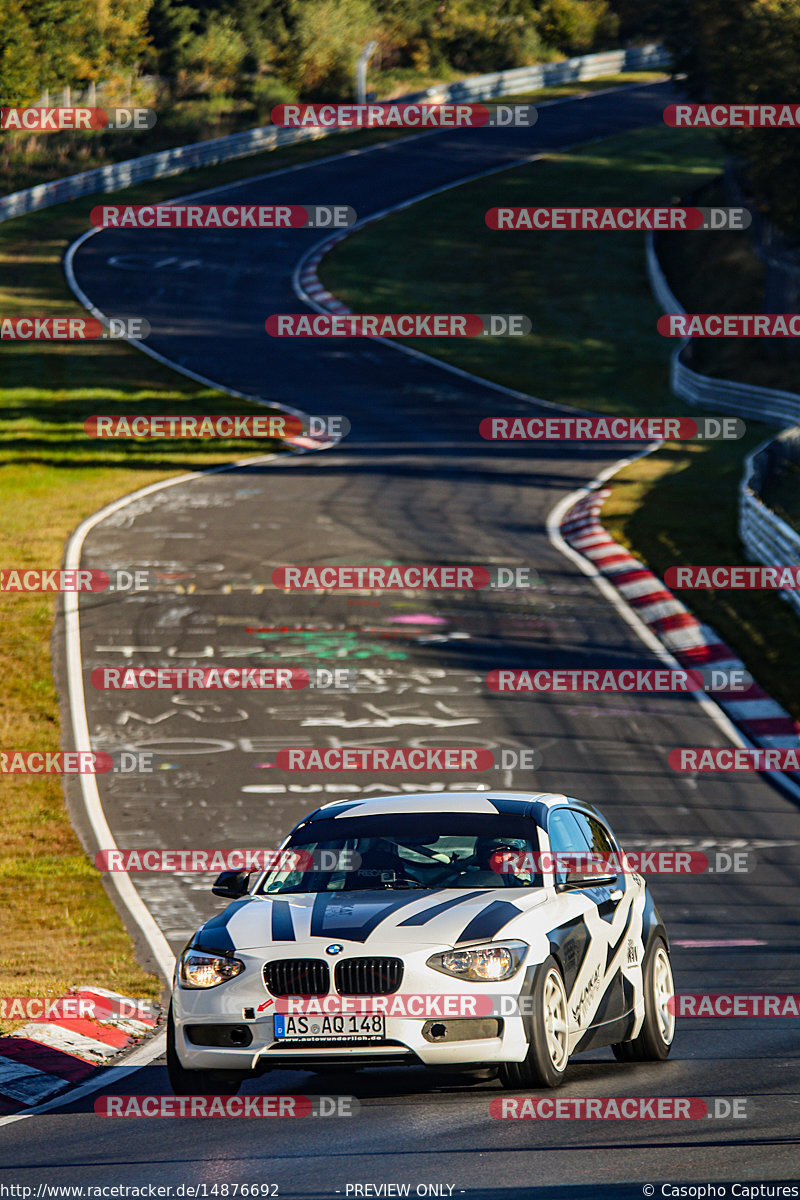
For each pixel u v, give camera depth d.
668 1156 24.17
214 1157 25.27
